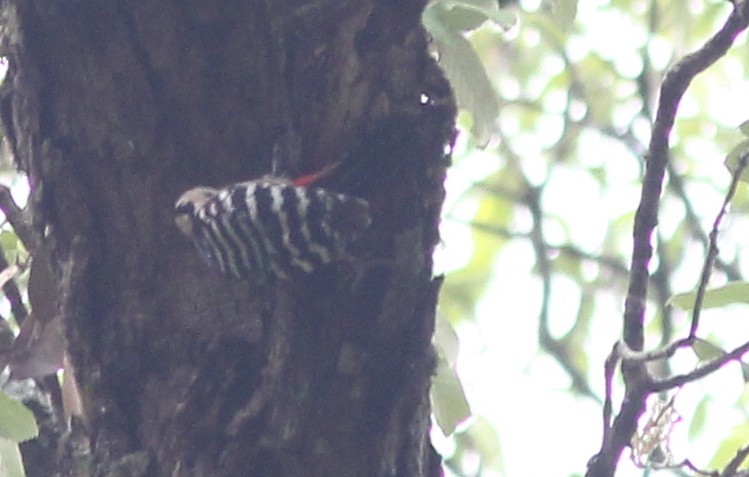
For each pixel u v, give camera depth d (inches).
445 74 281.4
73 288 263.6
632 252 278.1
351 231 249.9
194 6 254.8
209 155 264.1
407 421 259.0
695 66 269.3
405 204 259.4
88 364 264.5
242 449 249.6
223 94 260.7
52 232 266.5
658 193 275.4
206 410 253.3
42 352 289.6
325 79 261.1
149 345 260.8
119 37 255.3
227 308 257.1
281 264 249.9
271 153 265.6
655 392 267.4
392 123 262.5
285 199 252.4
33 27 256.5
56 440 289.0
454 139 270.1
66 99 259.3
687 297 286.8
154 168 261.3
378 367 254.8
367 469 253.8
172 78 258.2
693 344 275.0
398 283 255.6
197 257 260.2
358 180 261.7
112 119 258.7
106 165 260.5
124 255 263.0
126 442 261.6
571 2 330.3
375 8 259.9
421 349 259.3
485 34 608.4
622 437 270.5
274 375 250.5
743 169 266.4
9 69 271.3
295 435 249.8
